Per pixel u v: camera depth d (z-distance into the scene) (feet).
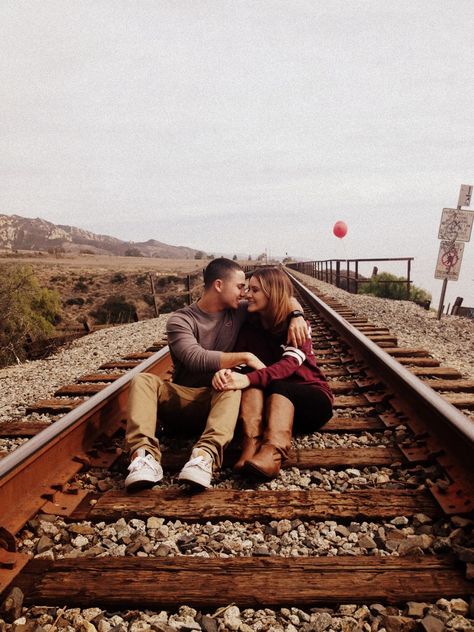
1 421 15.10
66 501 8.65
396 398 13.39
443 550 7.16
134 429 9.42
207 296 10.97
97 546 7.46
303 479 9.50
